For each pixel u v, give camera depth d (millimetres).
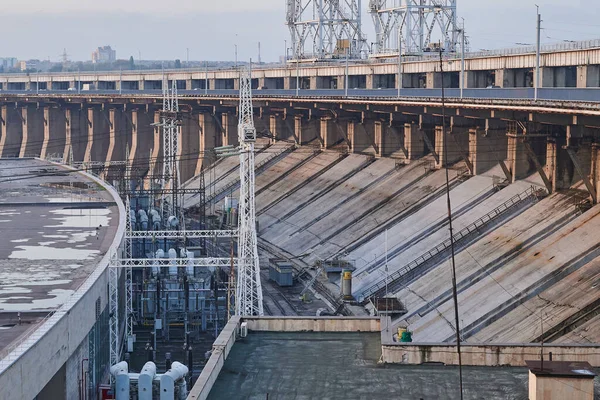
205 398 60250
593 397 59094
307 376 65875
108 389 121312
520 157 190500
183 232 179000
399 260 182875
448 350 67875
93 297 124562
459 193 199750
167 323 168875
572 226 158125
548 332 132375
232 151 174375
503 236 168500
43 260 147875
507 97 194750
